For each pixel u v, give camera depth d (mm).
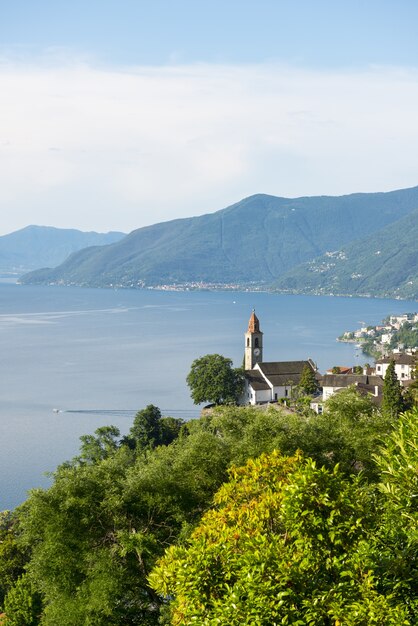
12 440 184000
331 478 33312
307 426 66875
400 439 35188
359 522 31625
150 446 138375
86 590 49062
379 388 186750
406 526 32219
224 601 30484
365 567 29250
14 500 134000
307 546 31766
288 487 32719
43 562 51125
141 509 55469
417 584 29328
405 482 32750
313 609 28125
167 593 34188
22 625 68250
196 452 61656
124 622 51906
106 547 52781
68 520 51906
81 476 54594
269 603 27984
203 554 32000
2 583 81688
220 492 45500
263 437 64062
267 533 36844
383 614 27312
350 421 76000
